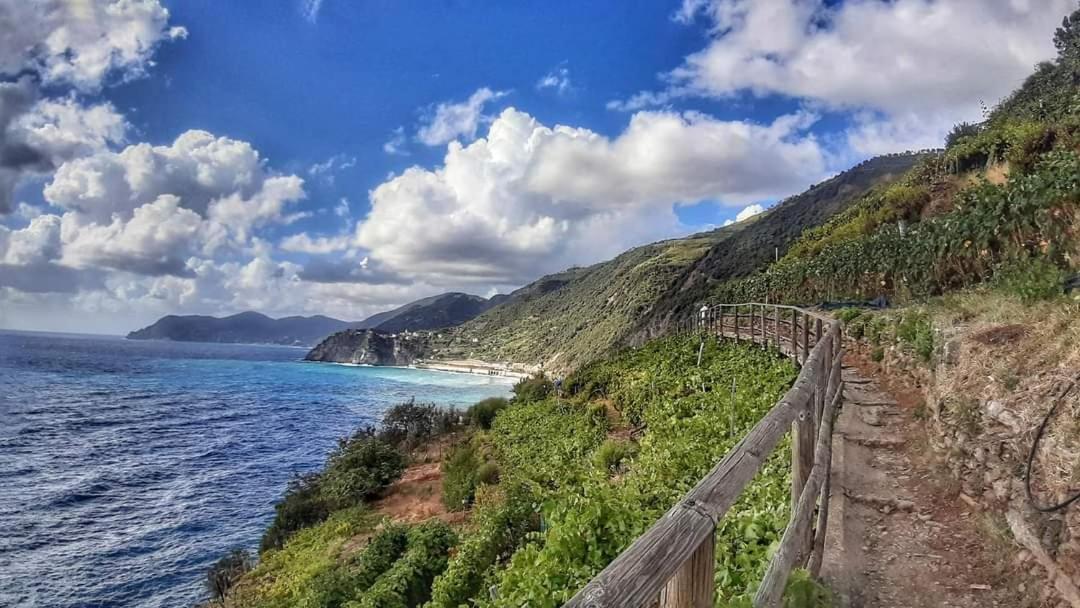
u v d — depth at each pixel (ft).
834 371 25.31
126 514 103.35
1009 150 104.42
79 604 69.62
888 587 13.00
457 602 37.73
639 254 582.35
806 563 11.96
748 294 158.61
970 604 12.26
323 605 50.52
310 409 252.83
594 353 348.79
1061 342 15.44
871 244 92.38
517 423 95.40
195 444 168.25
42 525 96.48
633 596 3.83
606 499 21.22
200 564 81.61
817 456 14.26
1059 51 159.43
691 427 33.76
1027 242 49.37
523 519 41.75
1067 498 12.07
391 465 99.04
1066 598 11.19
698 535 4.91
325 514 88.07
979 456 16.33
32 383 323.78
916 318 30.76
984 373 17.85
